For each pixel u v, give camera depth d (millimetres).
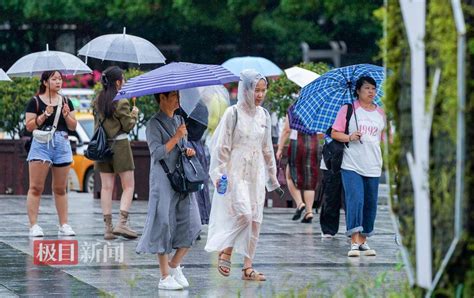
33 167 27141
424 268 11578
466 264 11516
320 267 23109
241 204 20547
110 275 21391
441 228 11406
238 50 81125
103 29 83688
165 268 19734
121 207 27141
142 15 76625
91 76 68125
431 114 11312
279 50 78812
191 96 20859
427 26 11375
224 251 20906
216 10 75562
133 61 28797
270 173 21234
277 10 76562
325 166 27156
